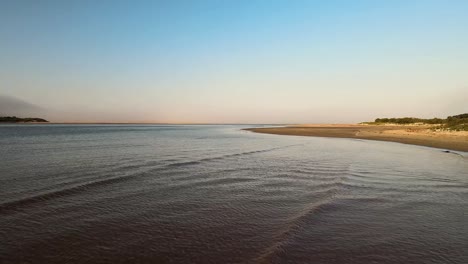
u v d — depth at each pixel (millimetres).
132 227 8625
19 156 23109
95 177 15258
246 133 75688
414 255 6953
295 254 6922
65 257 6781
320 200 11359
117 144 35406
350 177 15719
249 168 18562
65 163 19734
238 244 7484
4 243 7426
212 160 21922
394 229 8500
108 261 6609
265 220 9250
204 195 12172
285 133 72625
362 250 7172
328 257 6805
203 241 7668
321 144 38594
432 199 11523
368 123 156125
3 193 11852
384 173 16812
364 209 10273
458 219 9352
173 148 31172
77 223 8859
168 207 10539
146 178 15305
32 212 9727
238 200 11469
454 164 20094
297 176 16062
